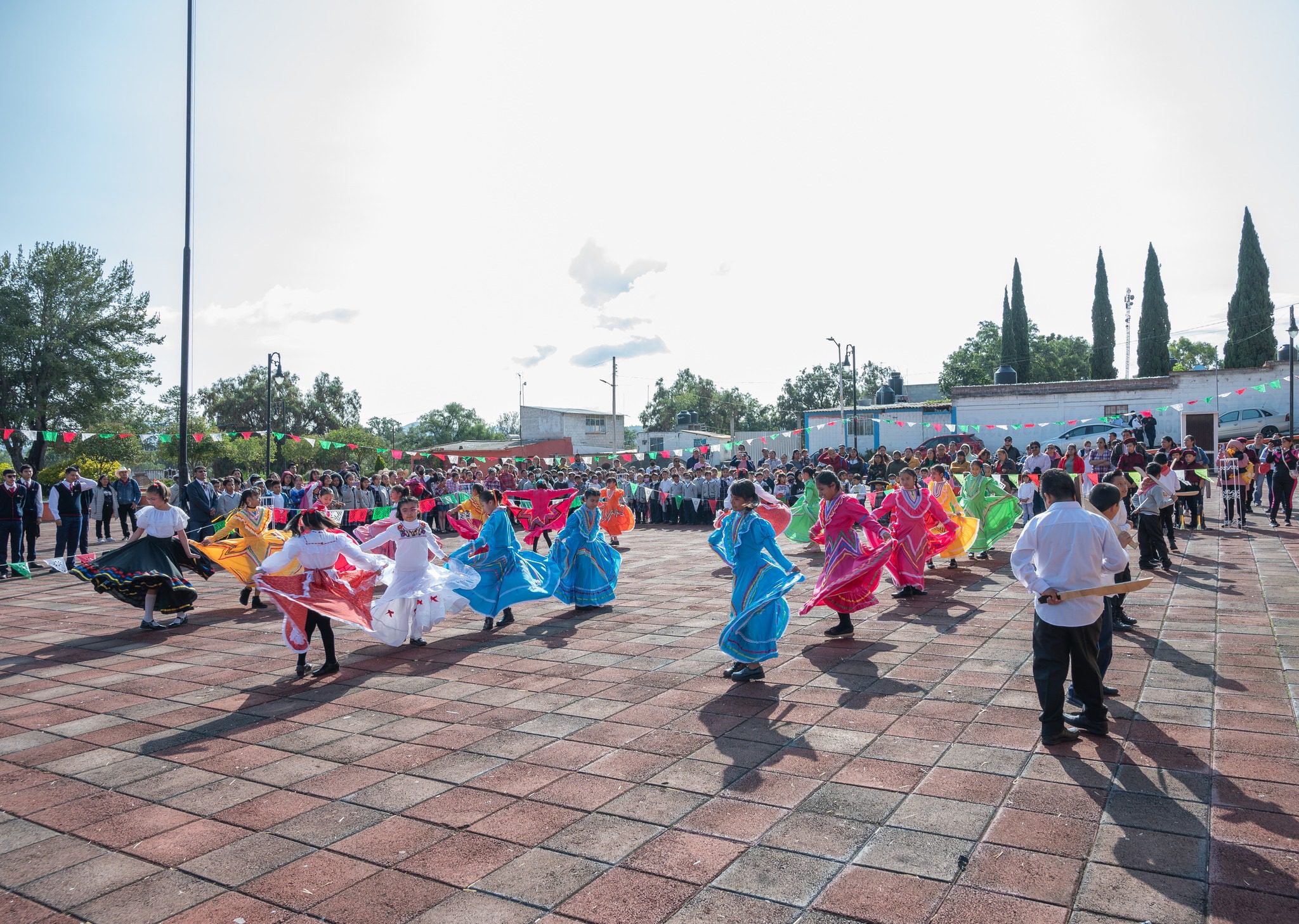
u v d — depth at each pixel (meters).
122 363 36.50
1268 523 15.60
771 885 3.67
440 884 3.79
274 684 7.18
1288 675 6.29
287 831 4.37
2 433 18.95
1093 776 4.66
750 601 6.66
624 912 3.50
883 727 5.57
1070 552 5.11
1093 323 45.69
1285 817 4.10
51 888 3.87
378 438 45.84
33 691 7.21
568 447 46.38
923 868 3.77
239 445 37.59
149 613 9.62
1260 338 38.31
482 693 6.70
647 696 6.46
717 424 79.75
